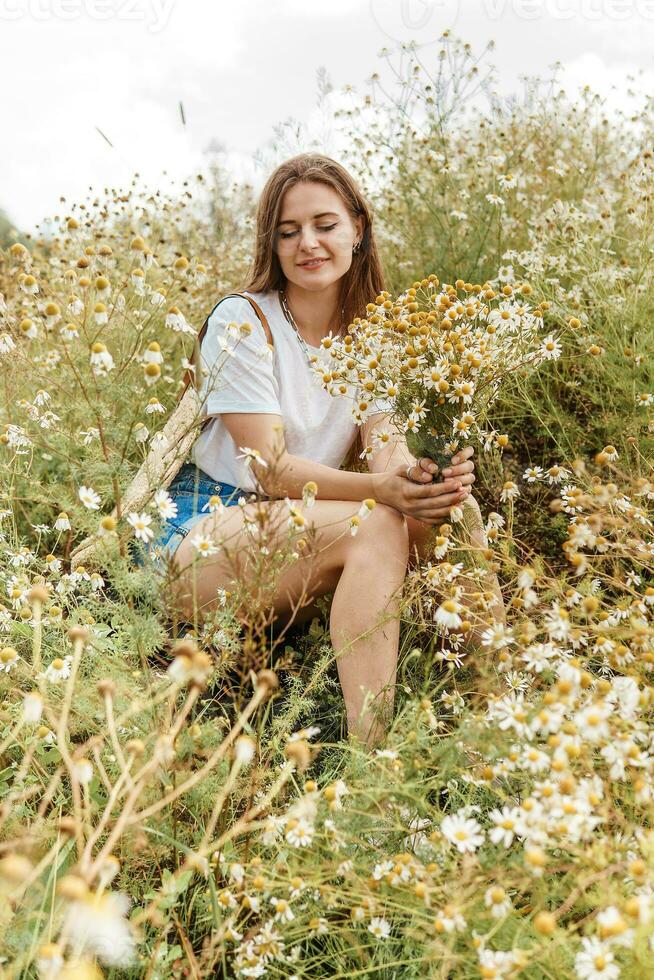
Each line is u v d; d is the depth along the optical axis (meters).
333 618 2.01
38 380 2.78
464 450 2.09
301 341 2.48
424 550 2.29
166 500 1.81
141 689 1.70
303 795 1.60
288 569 2.12
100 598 2.18
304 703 1.80
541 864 1.22
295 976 1.36
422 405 2.09
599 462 2.03
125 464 1.84
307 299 2.53
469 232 3.81
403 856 1.36
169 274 2.90
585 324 3.13
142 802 1.54
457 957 1.23
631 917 1.13
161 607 1.72
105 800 1.56
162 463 2.21
